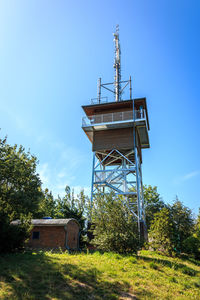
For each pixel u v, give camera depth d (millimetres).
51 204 37000
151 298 7641
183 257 21641
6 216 12281
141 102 24688
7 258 10172
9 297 6484
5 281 7461
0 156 15344
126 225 14742
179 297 8055
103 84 29125
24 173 16344
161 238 20344
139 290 8188
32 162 17781
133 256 13539
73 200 32719
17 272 8273
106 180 24375
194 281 10352
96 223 15602
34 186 17125
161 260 14102
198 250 24391
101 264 10641
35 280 7902
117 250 14273
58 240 20109
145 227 23500
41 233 20672
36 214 28266
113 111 26094
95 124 24297
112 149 24344
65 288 7609
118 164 29406
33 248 20125
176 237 22156
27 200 15445
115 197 15977
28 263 9539
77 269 9391
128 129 24781
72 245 21750
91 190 22844
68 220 21047
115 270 9953
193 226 35406
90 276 8852
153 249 21078
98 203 15766
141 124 24062
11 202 15211
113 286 8242
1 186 15148
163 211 22203
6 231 11625
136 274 9773
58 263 9969
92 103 27172
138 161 25672
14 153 16969
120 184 25312
